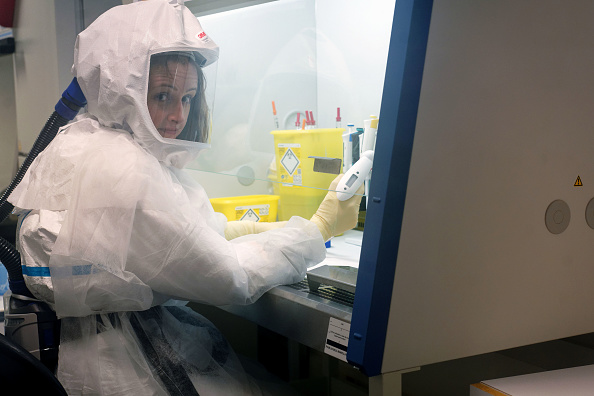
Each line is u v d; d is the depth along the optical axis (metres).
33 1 2.22
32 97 2.37
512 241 0.92
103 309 1.13
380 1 1.43
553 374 0.91
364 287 0.82
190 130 1.33
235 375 1.26
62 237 1.03
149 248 1.10
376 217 0.80
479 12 0.83
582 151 0.98
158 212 1.09
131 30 1.17
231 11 1.59
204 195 1.36
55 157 1.16
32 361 0.86
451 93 0.82
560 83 0.94
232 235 1.52
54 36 2.13
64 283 1.05
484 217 0.89
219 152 1.58
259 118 1.56
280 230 1.31
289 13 1.51
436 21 0.78
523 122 0.90
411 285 0.83
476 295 0.90
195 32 1.24
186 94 1.26
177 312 1.34
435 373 1.36
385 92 0.80
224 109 1.59
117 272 1.03
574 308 1.02
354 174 1.34
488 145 0.87
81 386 1.08
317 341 1.04
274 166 1.54
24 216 1.23
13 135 2.54
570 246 0.99
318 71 1.50
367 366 0.81
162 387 1.11
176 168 1.33
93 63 1.20
